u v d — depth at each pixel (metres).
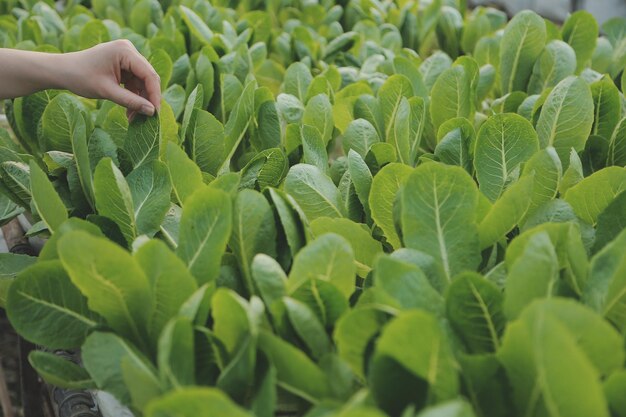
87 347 0.95
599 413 0.69
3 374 1.97
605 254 0.97
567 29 2.08
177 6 2.76
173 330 0.84
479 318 0.93
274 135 1.57
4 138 1.66
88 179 1.33
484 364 0.85
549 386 0.70
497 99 1.93
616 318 0.95
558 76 1.86
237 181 1.20
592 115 1.43
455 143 1.43
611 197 1.21
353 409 0.66
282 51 2.35
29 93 1.54
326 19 2.76
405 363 0.79
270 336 0.84
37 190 1.19
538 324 0.68
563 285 0.97
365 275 1.21
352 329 0.86
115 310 0.98
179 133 1.66
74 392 1.34
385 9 3.07
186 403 0.70
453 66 1.63
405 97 1.48
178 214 1.32
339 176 1.47
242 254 1.11
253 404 0.82
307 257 0.98
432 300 0.93
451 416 0.67
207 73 1.77
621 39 2.24
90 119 1.52
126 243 1.24
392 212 1.21
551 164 1.23
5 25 2.54
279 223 1.14
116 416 1.19
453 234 1.07
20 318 1.02
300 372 0.84
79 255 0.92
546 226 1.03
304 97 1.80
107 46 1.51
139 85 1.58
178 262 0.94
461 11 2.95
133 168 1.48
